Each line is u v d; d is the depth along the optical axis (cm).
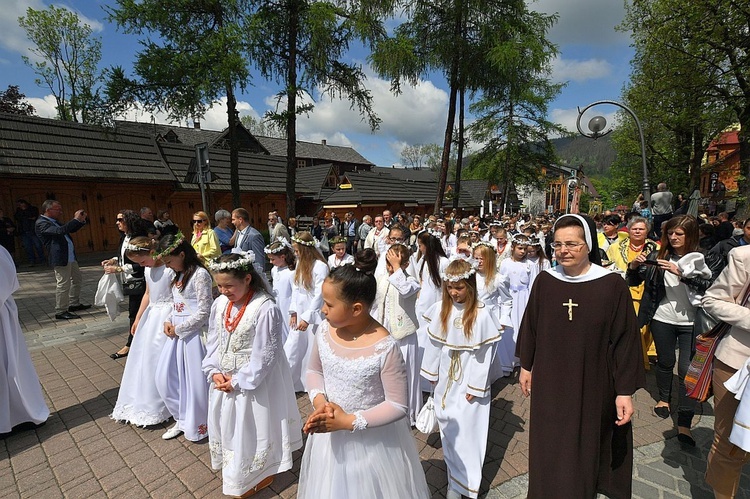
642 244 473
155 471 296
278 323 272
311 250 424
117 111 1033
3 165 1295
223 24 1056
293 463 307
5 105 2661
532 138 2372
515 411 393
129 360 367
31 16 2455
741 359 227
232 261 260
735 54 1186
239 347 262
